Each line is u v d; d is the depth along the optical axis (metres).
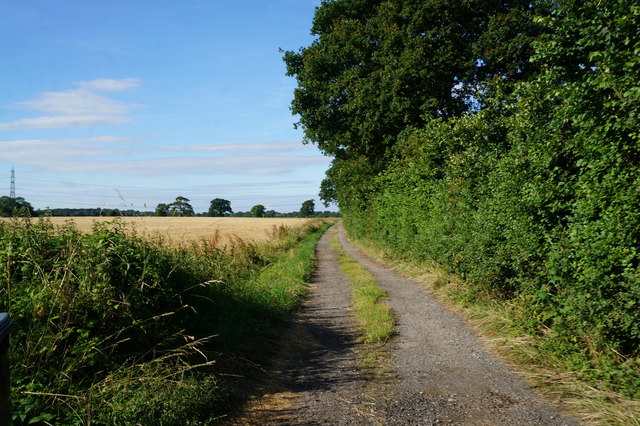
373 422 4.01
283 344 6.73
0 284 4.34
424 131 14.24
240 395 4.59
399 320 8.16
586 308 5.13
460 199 10.31
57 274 4.41
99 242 5.14
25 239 4.94
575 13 5.70
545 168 6.40
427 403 4.45
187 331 5.53
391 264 16.88
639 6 4.62
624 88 4.62
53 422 3.42
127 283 5.07
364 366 5.68
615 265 4.85
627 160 4.85
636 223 4.59
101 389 3.83
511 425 3.89
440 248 11.20
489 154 9.13
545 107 6.88
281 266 15.51
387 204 19.27
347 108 21.41
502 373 5.28
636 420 3.72
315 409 4.32
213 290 7.21
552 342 5.65
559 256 5.75
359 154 26.22
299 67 25.08
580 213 5.34
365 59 21.20
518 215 6.80
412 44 19.08
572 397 4.43
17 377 3.60
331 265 18.02
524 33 18.16
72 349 4.06
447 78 19.75
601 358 4.89
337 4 23.17
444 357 5.98
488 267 8.16
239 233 39.38
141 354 4.60
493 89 16.91
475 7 19.53
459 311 8.58
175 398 3.85
